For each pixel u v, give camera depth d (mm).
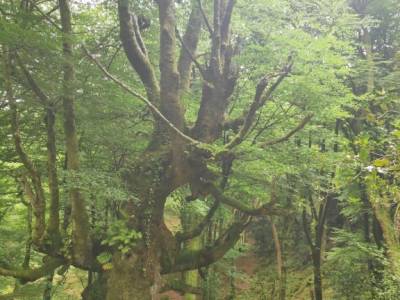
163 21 9109
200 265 9508
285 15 10602
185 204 12875
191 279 14938
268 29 10219
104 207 9391
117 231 8320
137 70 9336
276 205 9484
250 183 11469
